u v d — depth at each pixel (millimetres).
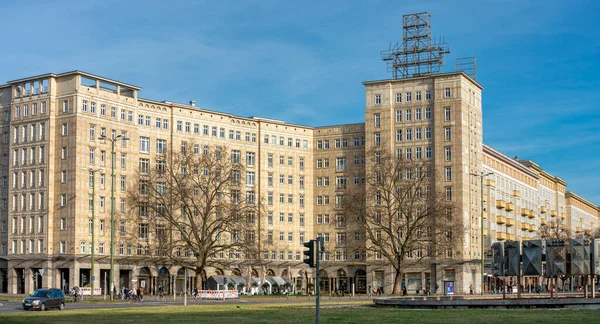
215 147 142625
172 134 150250
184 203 131375
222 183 131125
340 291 152750
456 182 152875
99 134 138125
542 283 174125
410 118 158500
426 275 154250
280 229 165750
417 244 138000
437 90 156125
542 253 70250
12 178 141125
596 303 62062
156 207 130750
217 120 158000
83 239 134375
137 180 143125
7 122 144750
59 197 135875
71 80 136375
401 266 129750
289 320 52312
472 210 157000
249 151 163250
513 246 71750
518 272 71188
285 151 168375
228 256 155875
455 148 153500
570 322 47125
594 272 67938
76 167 134125
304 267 167875
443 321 48906
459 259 151000
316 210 170625
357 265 163625
